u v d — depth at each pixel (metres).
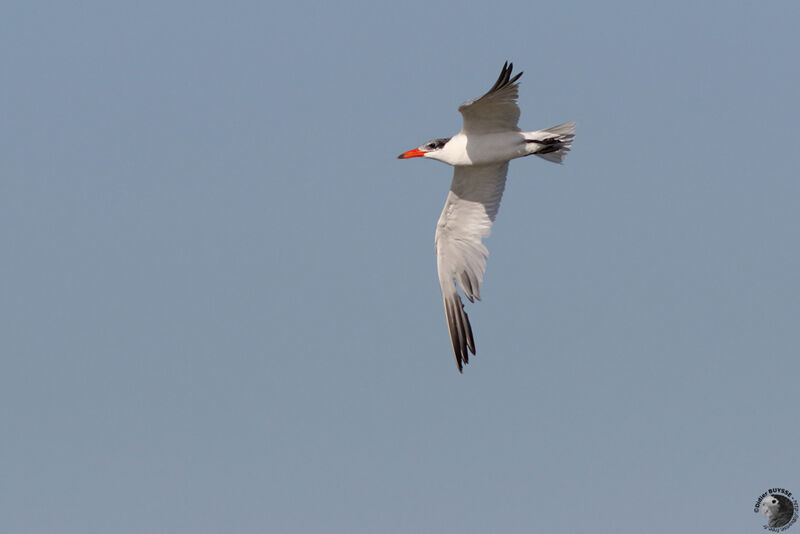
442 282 18.92
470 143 16.36
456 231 18.55
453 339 18.88
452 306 18.84
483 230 18.27
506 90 15.29
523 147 16.12
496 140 16.19
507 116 16.02
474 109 15.79
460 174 17.83
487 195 18.14
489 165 17.69
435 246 18.83
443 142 17.08
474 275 18.48
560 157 17.02
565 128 16.14
